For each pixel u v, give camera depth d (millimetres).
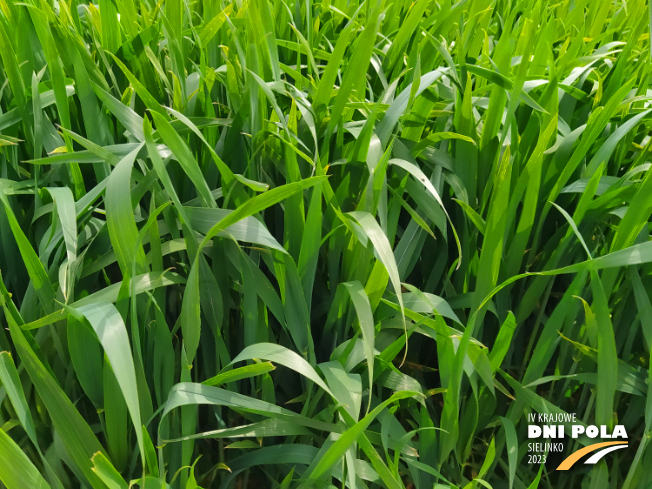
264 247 817
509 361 961
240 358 662
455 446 896
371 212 760
